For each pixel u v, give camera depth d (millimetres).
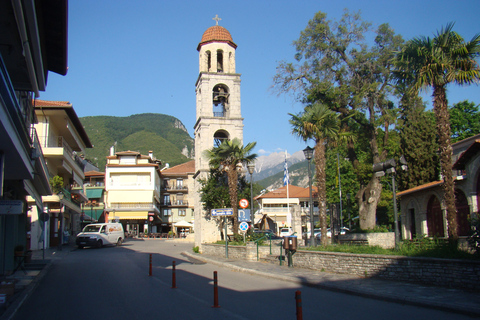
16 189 17922
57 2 10680
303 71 30297
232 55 34156
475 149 20688
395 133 40594
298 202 72875
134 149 179000
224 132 33531
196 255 27781
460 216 22703
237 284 14680
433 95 15867
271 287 13891
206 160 31250
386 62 28797
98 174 75500
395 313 9359
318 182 21641
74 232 52188
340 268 15914
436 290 11438
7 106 9188
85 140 44719
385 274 13852
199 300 11391
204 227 30812
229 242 27578
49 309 10656
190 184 88125
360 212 31359
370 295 11469
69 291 13672
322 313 9500
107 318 9359
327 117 21625
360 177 32188
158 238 61781
